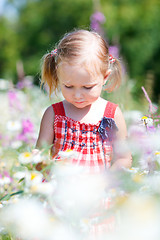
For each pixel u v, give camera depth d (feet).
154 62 43.37
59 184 3.17
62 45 5.40
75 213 2.79
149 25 43.68
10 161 7.63
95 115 5.70
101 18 15.97
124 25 43.04
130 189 2.98
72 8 50.31
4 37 60.54
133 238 2.16
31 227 2.42
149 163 4.67
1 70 58.70
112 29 42.27
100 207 3.03
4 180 6.08
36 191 3.01
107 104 5.88
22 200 3.31
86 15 48.93
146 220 2.16
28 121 9.84
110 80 6.56
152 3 45.50
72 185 2.79
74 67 4.98
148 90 8.00
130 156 5.44
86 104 5.27
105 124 5.63
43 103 13.97
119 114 5.86
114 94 9.56
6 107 15.80
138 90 9.83
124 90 10.03
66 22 51.83
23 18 59.88
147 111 6.19
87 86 5.08
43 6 56.34
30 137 9.66
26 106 13.57
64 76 5.07
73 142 5.57
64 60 5.08
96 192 2.85
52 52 6.00
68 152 4.50
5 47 58.95
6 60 57.88
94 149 5.53
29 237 2.83
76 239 2.62
